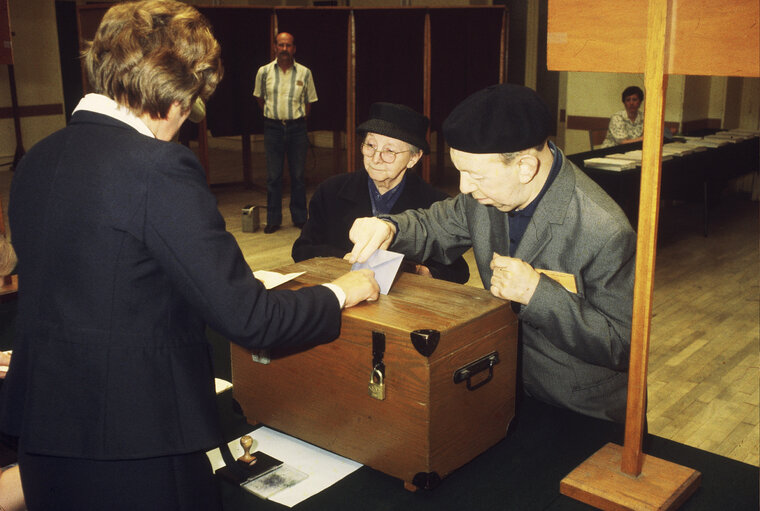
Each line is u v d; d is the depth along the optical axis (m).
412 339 1.19
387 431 1.29
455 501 1.25
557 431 1.49
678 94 8.23
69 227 1.02
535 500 1.25
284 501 1.26
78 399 1.02
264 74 6.79
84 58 1.10
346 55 8.05
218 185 9.26
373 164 2.27
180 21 1.08
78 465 1.04
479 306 1.35
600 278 1.41
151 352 1.03
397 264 1.45
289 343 1.16
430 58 8.16
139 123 1.08
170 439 1.04
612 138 7.39
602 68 1.14
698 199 7.34
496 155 1.30
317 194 2.53
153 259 1.03
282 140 6.88
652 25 1.07
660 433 3.32
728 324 4.66
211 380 1.12
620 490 1.22
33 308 1.05
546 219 1.44
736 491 1.28
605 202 1.43
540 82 10.86
